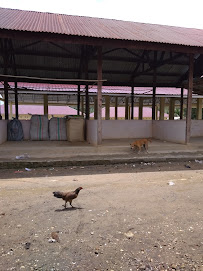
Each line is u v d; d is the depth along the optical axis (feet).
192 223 10.96
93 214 11.85
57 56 39.52
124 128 39.83
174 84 51.90
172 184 17.13
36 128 36.32
